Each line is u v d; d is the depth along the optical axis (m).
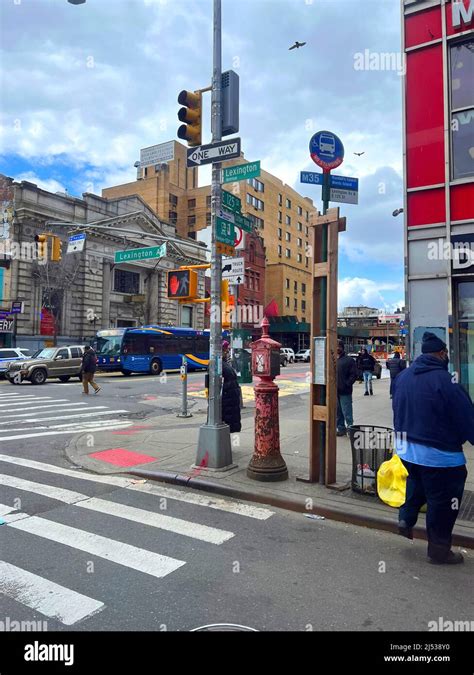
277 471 6.16
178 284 8.09
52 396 16.70
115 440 9.05
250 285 57.69
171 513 5.25
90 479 6.63
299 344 66.88
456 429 3.86
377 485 5.29
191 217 67.00
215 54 6.99
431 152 9.02
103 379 24.91
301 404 14.70
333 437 5.86
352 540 4.54
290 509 5.39
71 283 35.31
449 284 8.70
